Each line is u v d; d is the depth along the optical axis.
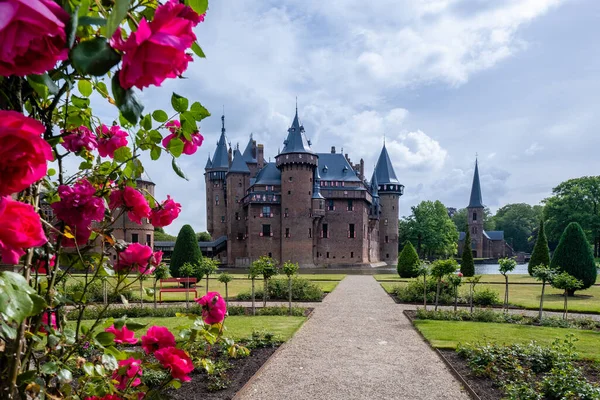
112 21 0.90
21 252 1.04
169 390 6.25
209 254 62.91
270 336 9.66
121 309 13.11
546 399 6.01
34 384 1.52
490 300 17.55
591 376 7.23
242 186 61.59
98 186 2.22
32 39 0.84
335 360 8.53
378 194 70.25
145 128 2.02
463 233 104.69
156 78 1.05
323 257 57.59
